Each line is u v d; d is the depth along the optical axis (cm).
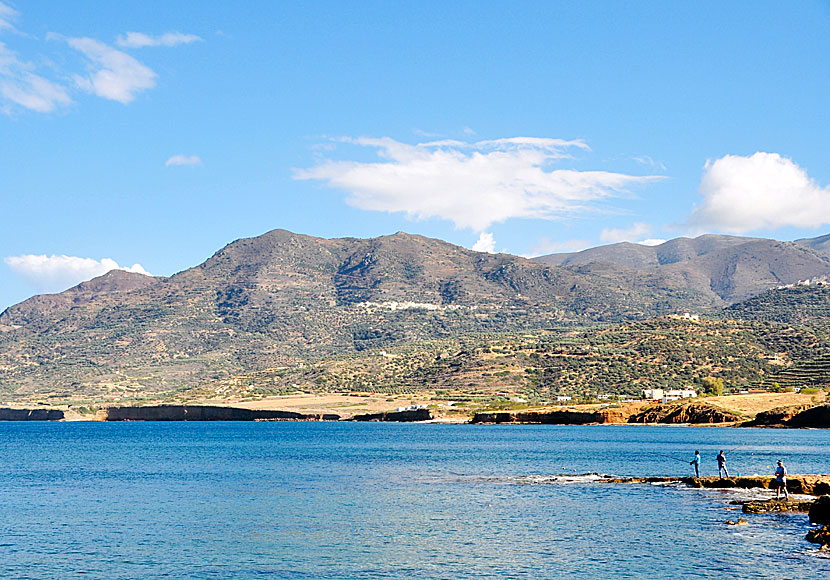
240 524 7038
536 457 14188
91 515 7619
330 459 14212
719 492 8525
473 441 19450
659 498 8175
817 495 8019
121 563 5638
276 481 10450
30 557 5834
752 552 5650
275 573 5319
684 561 5453
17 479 11138
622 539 6181
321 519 7238
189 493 9231
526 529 6644
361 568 5422
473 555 5750
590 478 10225
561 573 5244
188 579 5203
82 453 17012
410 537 6381
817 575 5072
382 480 10406
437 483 9950
